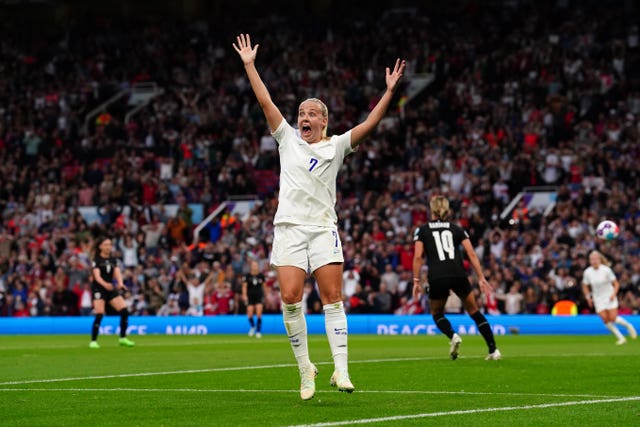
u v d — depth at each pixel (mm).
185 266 53094
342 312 14273
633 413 13258
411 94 70625
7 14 84562
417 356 26203
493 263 49156
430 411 13523
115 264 34594
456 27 74000
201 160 66312
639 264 48125
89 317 50969
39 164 66562
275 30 78562
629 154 58156
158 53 78125
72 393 16281
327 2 80875
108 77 77688
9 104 75250
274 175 65000
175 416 13164
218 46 77688
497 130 62688
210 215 61219
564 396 15555
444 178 58938
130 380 18859
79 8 83875
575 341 37156
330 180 14336
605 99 64188
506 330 46031
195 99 72062
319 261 14141
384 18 78312
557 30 70438
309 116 14383
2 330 50938
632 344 34344
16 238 59094
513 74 67625
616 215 52344
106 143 68812
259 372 20734
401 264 51406
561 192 55281
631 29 68938
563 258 48844
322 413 13328
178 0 83000
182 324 50000
